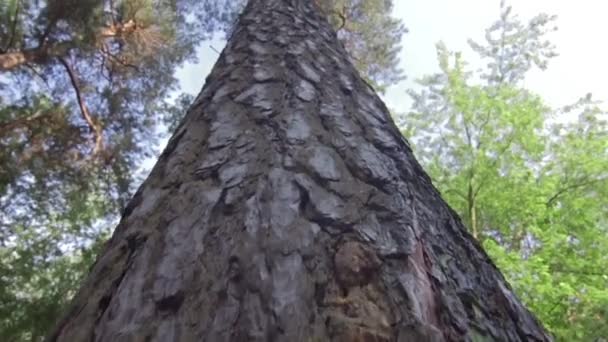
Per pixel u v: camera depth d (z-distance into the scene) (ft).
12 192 26.35
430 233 4.63
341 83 6.83
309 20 9.47
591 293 21.08
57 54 24.54
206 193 4.36
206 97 6.34
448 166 29.04
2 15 21.99
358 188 4.45
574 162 26.03
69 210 28.35
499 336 4.11
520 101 28.04
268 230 3.80
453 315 3.76
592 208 24.89
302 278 3.43
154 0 28.40
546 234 23.95
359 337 3.07
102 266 4.33
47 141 25.86
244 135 5.09
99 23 24.26
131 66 29.40
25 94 25.17
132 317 3.45
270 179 4.29
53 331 4.03
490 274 5.03
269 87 6.10
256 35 8.16
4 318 23.44
